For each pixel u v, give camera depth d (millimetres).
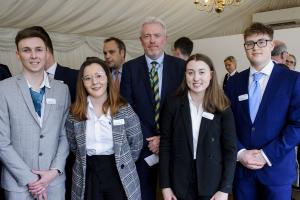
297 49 6566
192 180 1992
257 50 2008
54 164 1974
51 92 2031
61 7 6145
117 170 2021
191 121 2020
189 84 2006
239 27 10266
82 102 2051
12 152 1855
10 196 1901
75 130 2021
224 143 1981
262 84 2076
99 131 2020
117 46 3830
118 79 3842
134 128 2121
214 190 1942
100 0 6461
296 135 1930
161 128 2139
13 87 1912
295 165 2115
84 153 1999
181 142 2010
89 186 2021
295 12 9227
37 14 6035
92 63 2047
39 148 1928
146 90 2412
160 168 2090
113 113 2018
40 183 1889
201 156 1961
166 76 2408
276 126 2006
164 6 7559
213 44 7656
